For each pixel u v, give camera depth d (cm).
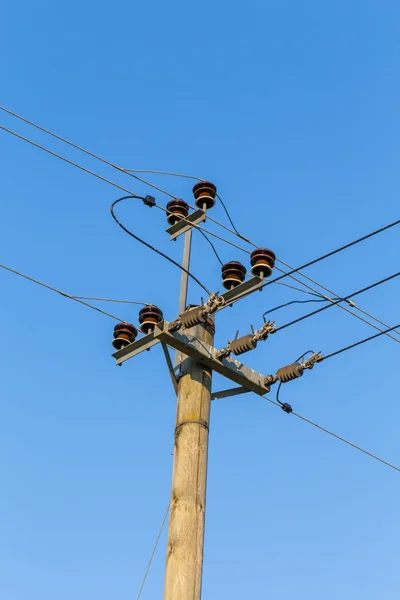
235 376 930
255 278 902
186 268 977
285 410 1056
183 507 814
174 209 1006
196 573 782
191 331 923
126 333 966
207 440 869
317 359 947
